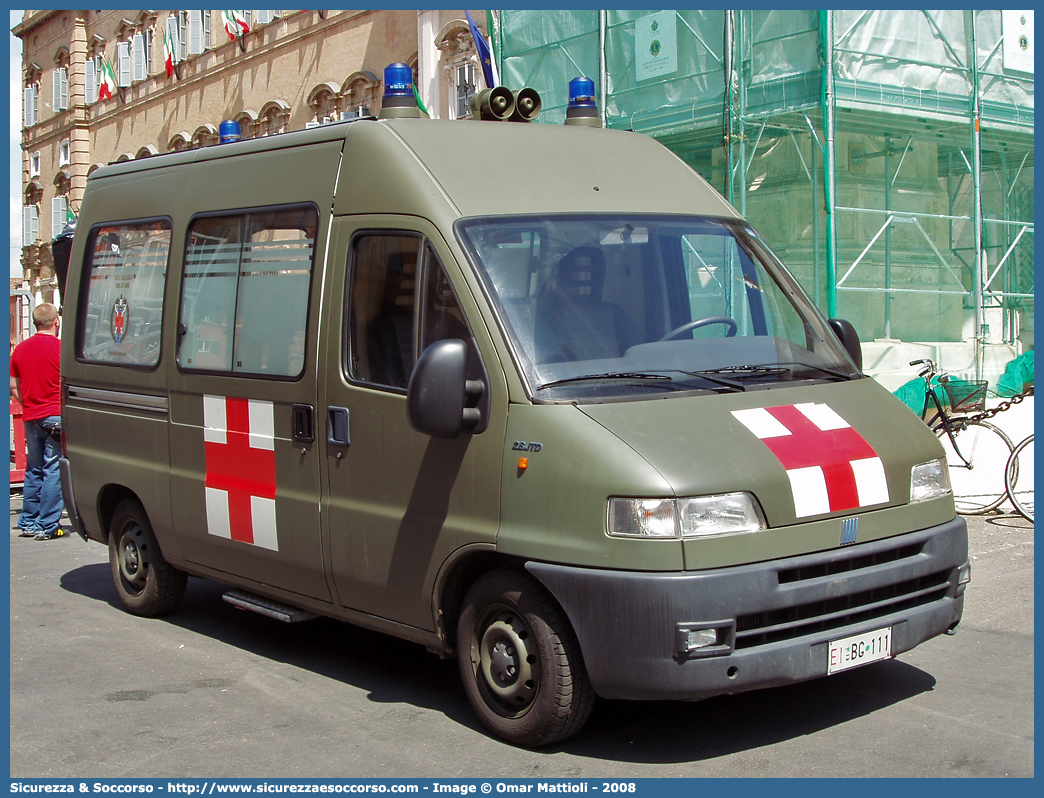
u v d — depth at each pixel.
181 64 33.88
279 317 5.95
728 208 6.00
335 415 5.50
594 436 4.50
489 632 4.89
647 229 5.48
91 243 7.84
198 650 6.51
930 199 18.23
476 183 5.30
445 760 4.72
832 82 15.18
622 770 4.57
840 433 4.82
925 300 18.03
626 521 4.34
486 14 21.17
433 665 6.13
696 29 16.88
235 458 6.21
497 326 4.83
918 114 16.16
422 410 4.64
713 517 4.35
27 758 4.89
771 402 4.89
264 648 6.53
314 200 5.79
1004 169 19.41
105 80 36.44
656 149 6.16
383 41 24.94
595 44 18.34
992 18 17.19
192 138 33.41
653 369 4.93
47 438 10.23
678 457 4.42
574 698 4.62
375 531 5.28
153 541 7.13
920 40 16.30
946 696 5.35
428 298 5.10
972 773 4.47
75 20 40.81
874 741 4.81
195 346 6.59
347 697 5.59
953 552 4.97
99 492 7.47
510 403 4.73
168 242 6.95
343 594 5.55
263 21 29.38
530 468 4.62
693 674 4.29
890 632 4.73
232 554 6.32
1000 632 6.39
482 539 4.77
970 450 9.60
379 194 5.41
